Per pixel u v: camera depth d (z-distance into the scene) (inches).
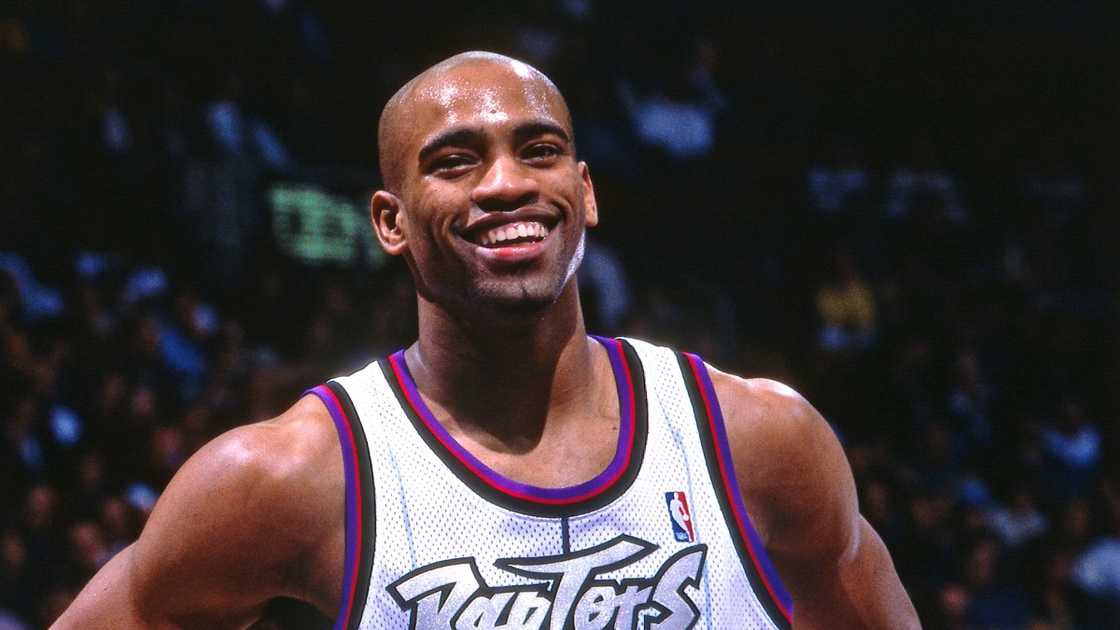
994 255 627.8
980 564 413.4
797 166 621.3
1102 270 651.5
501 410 97.7
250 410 365.1
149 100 489.7
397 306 458.3
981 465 517.7
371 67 596.7
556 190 95.5
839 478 104.2
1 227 446.9
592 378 99.7
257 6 550.6
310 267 495.2
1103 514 467.8
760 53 661.3
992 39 725.9
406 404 98.0
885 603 109.6
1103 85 730.8
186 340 412.2
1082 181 693.3
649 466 96.9
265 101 543.5
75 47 522.9
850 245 595.8
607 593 93.2
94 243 460.4
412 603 92.1
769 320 579.2
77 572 304.2
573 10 620.4
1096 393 584.7
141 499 330.6
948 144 698.8
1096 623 439.5
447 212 94.7
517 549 93.4
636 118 590.9
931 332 553.0
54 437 343.0
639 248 576.4
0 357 348.2
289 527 94.6
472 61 98.5
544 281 94.4
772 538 102.9
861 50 707.4
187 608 96.7
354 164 566.9
